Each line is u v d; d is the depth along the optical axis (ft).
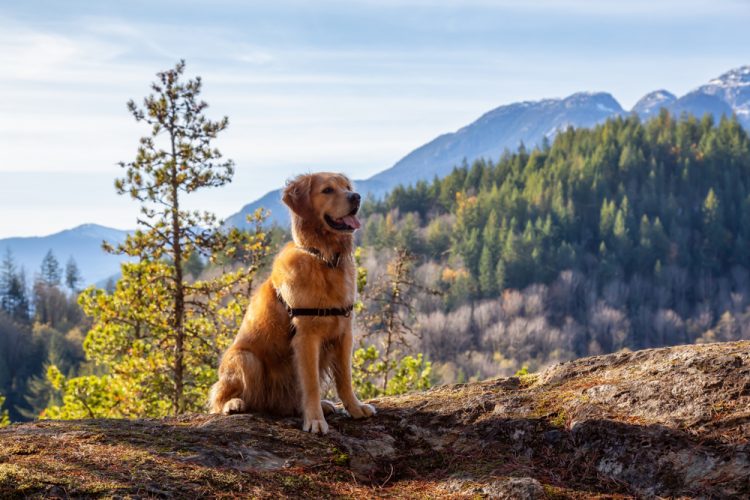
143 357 51.44
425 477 15.12
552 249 475.72
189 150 49.21
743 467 13.00
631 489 13.61
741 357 16.38
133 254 49.73
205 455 14.62
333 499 13.58
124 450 14.37
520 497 13.32
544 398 17.28
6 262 474.08
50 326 347.36
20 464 12.96
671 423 14.70
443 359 356.38
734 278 493.77
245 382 18.83
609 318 422.41
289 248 18.67
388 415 18.34
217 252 52.37
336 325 18.21
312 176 18.52
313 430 16.98
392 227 494.18
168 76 48.98
